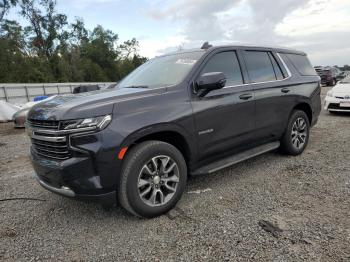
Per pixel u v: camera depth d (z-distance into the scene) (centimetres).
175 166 321
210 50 379
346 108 909
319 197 341
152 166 307
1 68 4334
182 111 323
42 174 300
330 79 2595
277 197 347
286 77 477
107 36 6919
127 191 289
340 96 912
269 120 437
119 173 284
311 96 519
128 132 281
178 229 288
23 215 335
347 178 393
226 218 303
